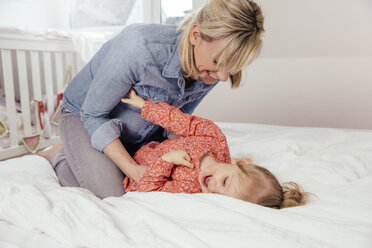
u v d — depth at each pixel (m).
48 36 2.18
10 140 2.12
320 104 2.08
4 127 2.08
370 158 1.16
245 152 1.31
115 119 1.05
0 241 0.67
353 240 0.59
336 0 1.90
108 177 1.04
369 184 0.89
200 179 0.96
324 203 0.79
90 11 3.02
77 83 1.13
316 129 1.59
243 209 0.73
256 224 0.65
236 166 0.97
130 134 1.17
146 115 1.05
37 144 2.25
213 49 0.82
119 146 1.02
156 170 0.95
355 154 1.20
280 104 2.20
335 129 1.57
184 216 0.73
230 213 0.70
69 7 3.13
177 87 1.05
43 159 1.18
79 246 0.65
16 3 2.85
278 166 1.12
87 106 1.02
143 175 0.96
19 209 0.76
